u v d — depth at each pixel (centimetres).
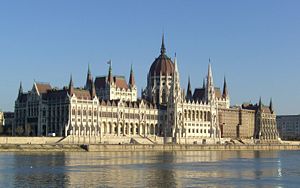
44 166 16738
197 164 18975
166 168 16750
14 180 12675
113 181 12675
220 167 17638
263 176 14488
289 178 13988
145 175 14238
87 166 16975
